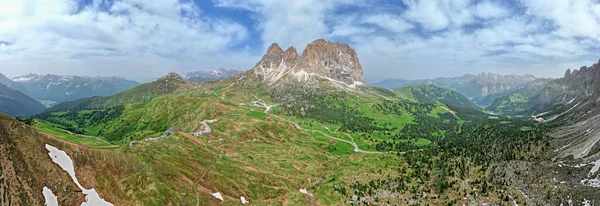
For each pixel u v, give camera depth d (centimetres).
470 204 16512
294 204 17612
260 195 18400
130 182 14900
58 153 13975
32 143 13475
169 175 16700
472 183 18625
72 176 13538
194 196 15975
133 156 16788
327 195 18938
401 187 19038
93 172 14238
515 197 16762
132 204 14012
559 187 17175
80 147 14912
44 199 12100
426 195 17838
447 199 17212
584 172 17988
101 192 13738
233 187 18375
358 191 18925
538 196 16875
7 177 11712
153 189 15050
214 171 19400
